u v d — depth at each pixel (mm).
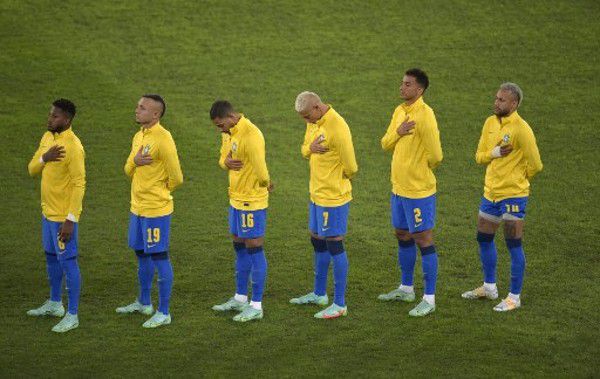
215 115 44844
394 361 42031
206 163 64375
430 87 73188
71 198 44406
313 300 47844
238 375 40906
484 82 73500
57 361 42000
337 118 45344
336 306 46344
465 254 53156
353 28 80188
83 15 81000
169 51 77438
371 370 41281
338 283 46156
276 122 69562
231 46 78250
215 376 40812
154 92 72688
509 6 82312
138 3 83000
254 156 44812
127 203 59906
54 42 77750
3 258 52906
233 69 75688
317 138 45500
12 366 41531
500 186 46469
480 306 47344
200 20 81125
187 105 71250
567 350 43031
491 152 46500
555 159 64312
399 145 46375
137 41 78375
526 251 53469
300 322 45875
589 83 73000
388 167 64250
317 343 43750
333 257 46094
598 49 76750
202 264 52438
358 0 83562
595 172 62688
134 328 45281
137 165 44750
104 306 47688
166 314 45719
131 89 72875
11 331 44906
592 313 46562
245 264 46875
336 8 82688
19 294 48969
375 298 48406
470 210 58469
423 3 83062
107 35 78938
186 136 67438
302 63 76375
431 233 46562
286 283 50219
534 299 48031
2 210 58656
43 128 67938
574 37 78250
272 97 72500
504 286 49656
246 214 45625
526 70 74750
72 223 44375
